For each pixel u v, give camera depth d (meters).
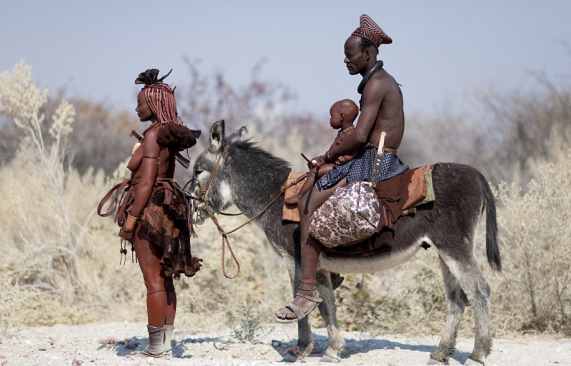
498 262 14.71
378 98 14.23
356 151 14.56
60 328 20.30
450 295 15.00
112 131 48.00
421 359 15.98
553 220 20.47
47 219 25.81
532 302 20.05
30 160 24.98
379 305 20.91
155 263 14.60
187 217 14.46
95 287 23.25
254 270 24.84
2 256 23.97
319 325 20.58
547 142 36.88
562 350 16.81
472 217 14.16
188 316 20.28
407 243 14.45
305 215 14.69
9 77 23.61
